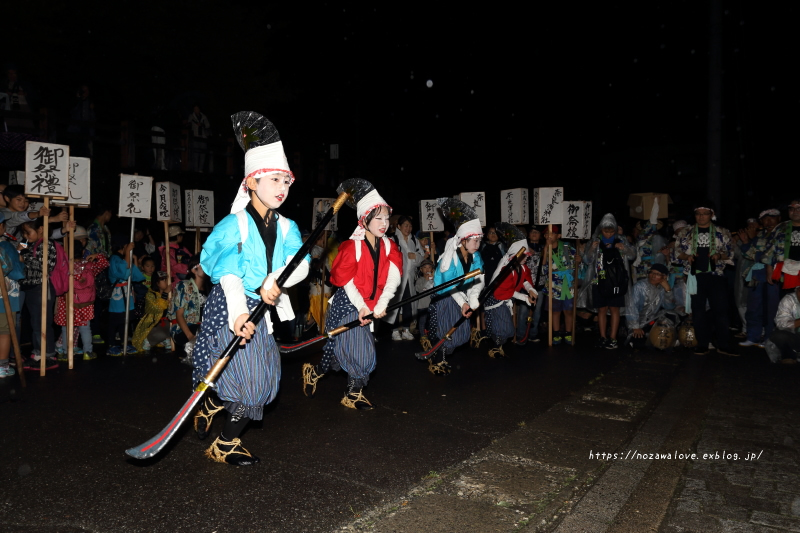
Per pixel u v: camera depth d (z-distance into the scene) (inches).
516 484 150.6
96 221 323.0
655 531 128.3
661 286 344.2
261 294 143.3
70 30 570.9
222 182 556.7
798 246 305.9
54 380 245.3
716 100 465.4
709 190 469.1
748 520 133.3
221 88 663.8
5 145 361.4
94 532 121.9
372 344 211.9
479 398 230.2
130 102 624.4
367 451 171.5
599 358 312.0
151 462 158.7
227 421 157.6
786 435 190.9
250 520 128.3
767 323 343.6
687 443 182.4
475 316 358.6
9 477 147.0
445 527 126.8
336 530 124.6
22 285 259.3
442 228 390.0
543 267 359.9
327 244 352.2
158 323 310.7
